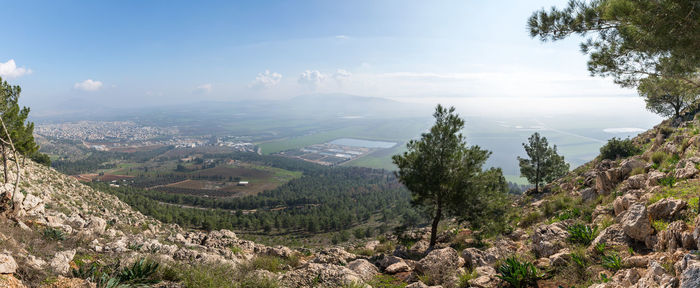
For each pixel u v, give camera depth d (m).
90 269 7.68
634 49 9.02
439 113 16.62
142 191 182.00
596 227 10.41
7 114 19.56
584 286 6.85
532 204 24.27
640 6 7.35
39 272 6.58
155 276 8.09
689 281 4.51
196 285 7.53
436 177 16.06
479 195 16.39
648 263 6.59
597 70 10.35
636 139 33.56
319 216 147.75
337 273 9.76
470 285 8.27
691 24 6.82
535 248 10.13
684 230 6.70
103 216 26.23
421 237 21.72
